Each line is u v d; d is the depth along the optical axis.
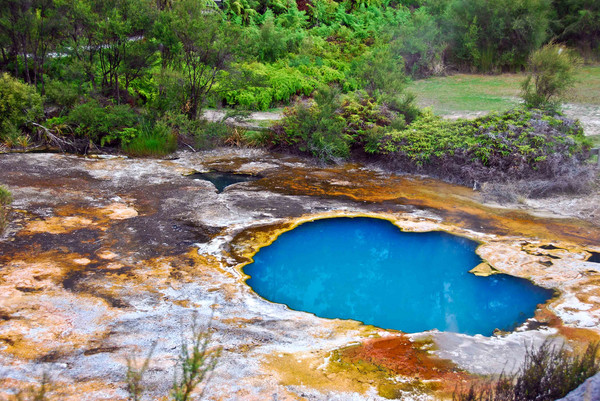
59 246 5.96
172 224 6.89
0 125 10.66
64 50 11.81
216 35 11.39
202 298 5.00
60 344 3.99
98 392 3.36
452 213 7.67
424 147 9.80
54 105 11.57
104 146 10.97
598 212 7.55
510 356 4.14
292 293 5.44
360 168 10.19
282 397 3.46
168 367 3.71
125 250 5.99
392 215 7.56
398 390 3.62
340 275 5.91
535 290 5.39
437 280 5.78
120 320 4.44
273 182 9.07
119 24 11.00
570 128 9.76
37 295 4.77
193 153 10.85
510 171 8.83
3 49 12.01
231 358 3.90
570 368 3.39
